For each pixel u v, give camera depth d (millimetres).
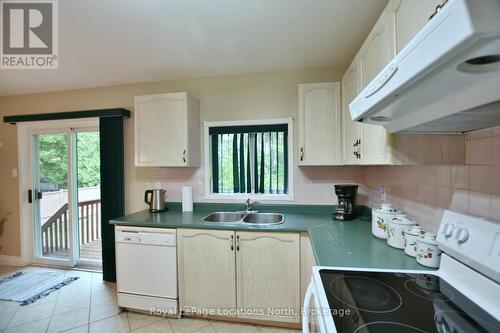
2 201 3252
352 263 1162
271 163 2551
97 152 3092
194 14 1581
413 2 905
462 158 1021
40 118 2979
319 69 2426
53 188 3191
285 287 1903
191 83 2678
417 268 1096
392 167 1740
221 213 2535
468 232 874
